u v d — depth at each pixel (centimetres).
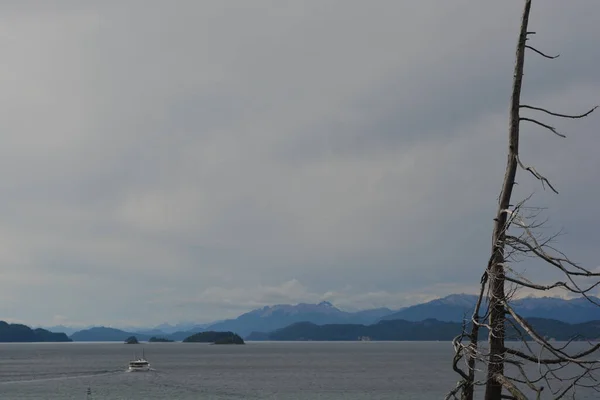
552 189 902
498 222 969
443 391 9681
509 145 998
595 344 798
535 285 862
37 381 12250
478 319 959
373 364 19362
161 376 13688
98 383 11731
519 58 995
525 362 1004
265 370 16112
